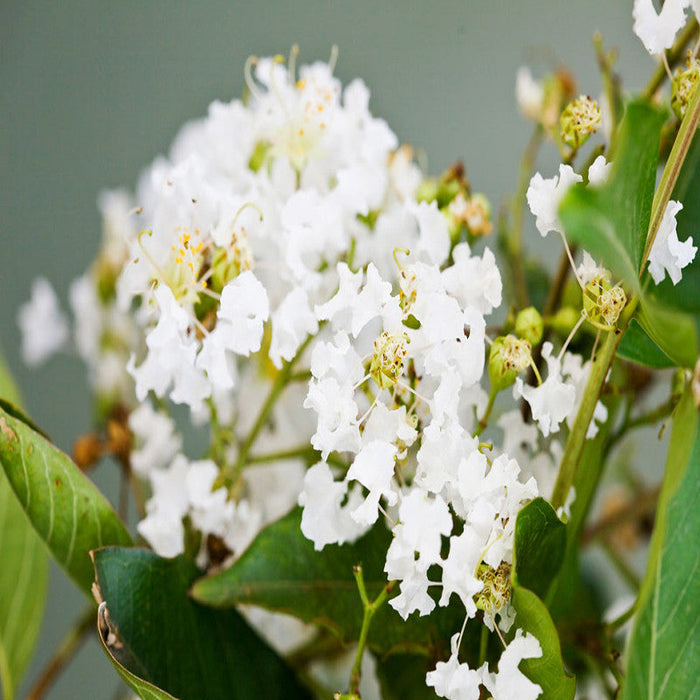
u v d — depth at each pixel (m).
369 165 0.66
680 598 0.58
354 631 0.62
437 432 0.59
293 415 0.69
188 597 0.64
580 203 0.55
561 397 0.61
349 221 0.65
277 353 0.62
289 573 0.63
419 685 0.63
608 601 0.74
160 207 0.63
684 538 0.58
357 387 0.60
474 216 0.65
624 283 0.60
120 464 0.71
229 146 0.67
